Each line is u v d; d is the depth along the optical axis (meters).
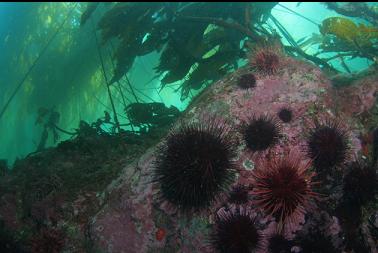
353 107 0.65
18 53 2.91
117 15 1.34
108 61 2.54
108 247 0.60
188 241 0.55
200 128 0.50
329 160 0.52
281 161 0.47
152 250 0.58
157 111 1.21
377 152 0.58
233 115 0.62
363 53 1.02
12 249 0.71
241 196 0.53
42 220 0.74
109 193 0.69
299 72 0.66
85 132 1.23
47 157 1.01
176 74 1.33
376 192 0.51
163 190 0.59
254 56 0.68
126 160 0.86
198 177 0.46
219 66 1.32
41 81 2.87
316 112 0.61
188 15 1.40
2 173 1.04
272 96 0.63
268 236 0.50
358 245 0.53
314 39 1.48
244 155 0.56
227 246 0.47
